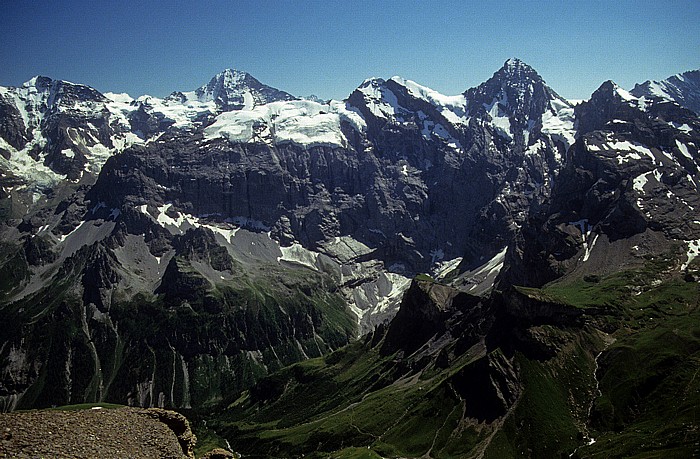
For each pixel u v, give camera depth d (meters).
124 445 91.75
